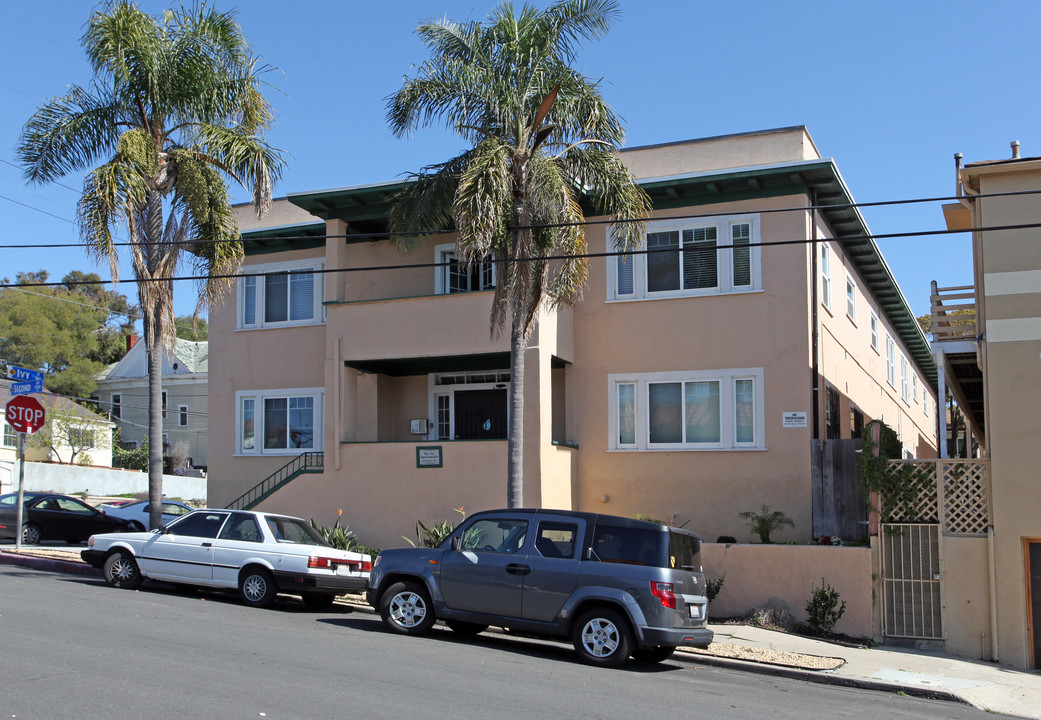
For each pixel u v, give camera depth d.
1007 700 11.62
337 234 21.02
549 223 16.33
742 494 18.44
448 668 9.98
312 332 22.31
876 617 15.27
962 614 14.97
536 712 8.23
